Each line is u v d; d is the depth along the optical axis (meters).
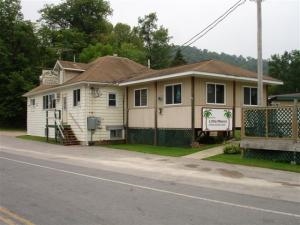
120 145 26.88
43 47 56.34
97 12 72.00
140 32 76.12
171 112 24.67
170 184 11.74
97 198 9.44
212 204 8.96
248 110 18.03
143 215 7.83
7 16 49.88
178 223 7.27
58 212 8.01
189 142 23.28
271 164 16.23
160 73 25.41
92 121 27.72
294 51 73.56
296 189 11.29
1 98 47.41
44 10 71.69
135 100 28.27
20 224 7.12
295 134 16.30
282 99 28.72
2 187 10.83
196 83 23.34
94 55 56.28
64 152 21.98
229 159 17.80
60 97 31.34
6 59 47.59
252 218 7.73
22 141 29.75
